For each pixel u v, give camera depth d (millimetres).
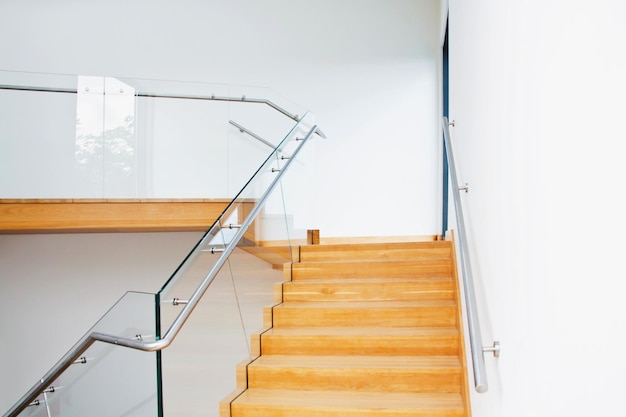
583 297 987
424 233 6031
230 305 3043
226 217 3021
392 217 6062
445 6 5035
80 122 4988
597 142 915
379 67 6168
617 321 830
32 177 4895
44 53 6148
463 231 2588
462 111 3184
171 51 6207
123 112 5078
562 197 1118
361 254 4398
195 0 6242
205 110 5223
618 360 825
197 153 5188
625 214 801
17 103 4898
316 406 2748
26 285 5945
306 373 3041
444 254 4293
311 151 5066
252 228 3469
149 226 4906
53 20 6172
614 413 840
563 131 1109
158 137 5141
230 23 6254
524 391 1473
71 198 4859
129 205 4898
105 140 5027
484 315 2295
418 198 6047
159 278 6012
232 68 6234
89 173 4984
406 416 2689
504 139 1776
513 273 1629
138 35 6199
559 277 1142
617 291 830
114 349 2387
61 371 2713
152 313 2219
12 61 6145
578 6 1016
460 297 3346
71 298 5957
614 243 841
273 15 6270
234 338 3072
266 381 3080
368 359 3186
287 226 4316
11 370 5906
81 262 5980
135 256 6012
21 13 6164
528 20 1418
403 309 3523
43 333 5926
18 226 4738
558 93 1145
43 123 4930
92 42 6172
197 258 2625
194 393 2521
